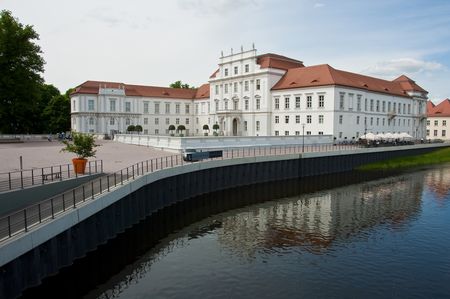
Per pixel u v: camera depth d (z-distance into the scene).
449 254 22.72
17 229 15.63
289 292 17.61
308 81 75.38
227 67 90.50
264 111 81.38
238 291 17.67
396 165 63.06
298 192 42.00
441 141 88.56
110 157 40.47
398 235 26.44
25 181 22.77
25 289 15.46
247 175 42.94
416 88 102.06
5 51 57.38
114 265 21.05
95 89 95.38
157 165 33.78
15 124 88.69
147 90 105.00
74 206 18.83
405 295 17.47
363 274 19.70
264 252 22.94
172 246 24.16
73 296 17.27
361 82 82.50
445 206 35.50
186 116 110.19
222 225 28.94
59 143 62.72
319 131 72.75
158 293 17.50
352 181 49.50
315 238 25.70
